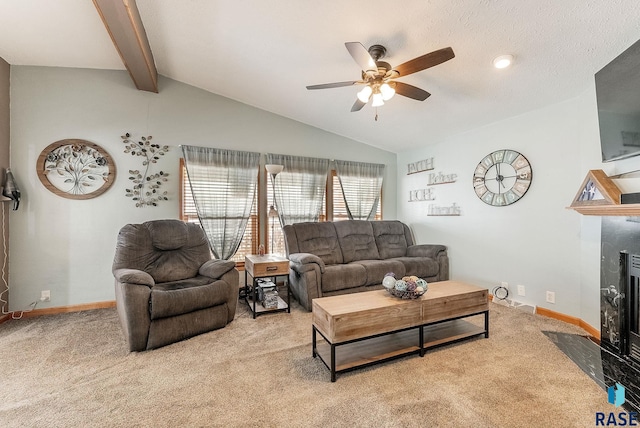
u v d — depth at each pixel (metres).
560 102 2.99
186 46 2.97
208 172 3.86
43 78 3.26
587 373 1.99
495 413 1.60
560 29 2.02
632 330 2.20
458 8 1.96
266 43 2.71
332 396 1.76
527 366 2.09
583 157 2.77
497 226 3.63
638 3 1.72
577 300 2.83
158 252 3.08
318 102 3.81
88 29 2.73
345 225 4.32
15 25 2.60
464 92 3.03
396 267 3.74
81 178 3.36
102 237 3.45
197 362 2.17
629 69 2.04
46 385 1.88
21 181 3.15
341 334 1.97
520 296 3.36
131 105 3.59
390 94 2.26
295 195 4.40
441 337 2.49
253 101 4.11
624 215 2.11
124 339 2.56
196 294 2.61
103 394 1.79
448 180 4.31
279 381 1.92
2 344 2.46
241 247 4.14
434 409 1.64
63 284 3.31
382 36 2.32
